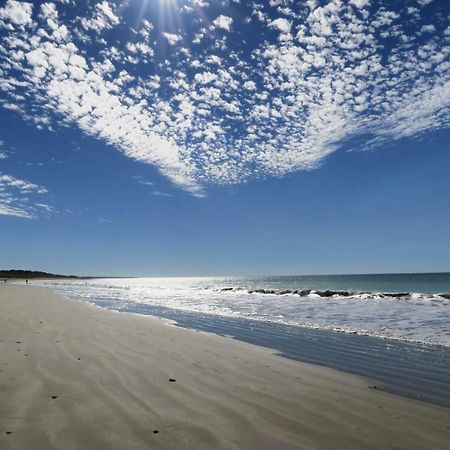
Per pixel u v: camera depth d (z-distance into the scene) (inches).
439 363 283.4
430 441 141.6
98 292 1612.9
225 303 927.7
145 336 373.7
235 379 222.8
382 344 365.4
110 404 167.5
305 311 700.0
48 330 375.9
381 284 2637.8
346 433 146.9
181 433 139.8
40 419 147.9
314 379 232.7
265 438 138.7
